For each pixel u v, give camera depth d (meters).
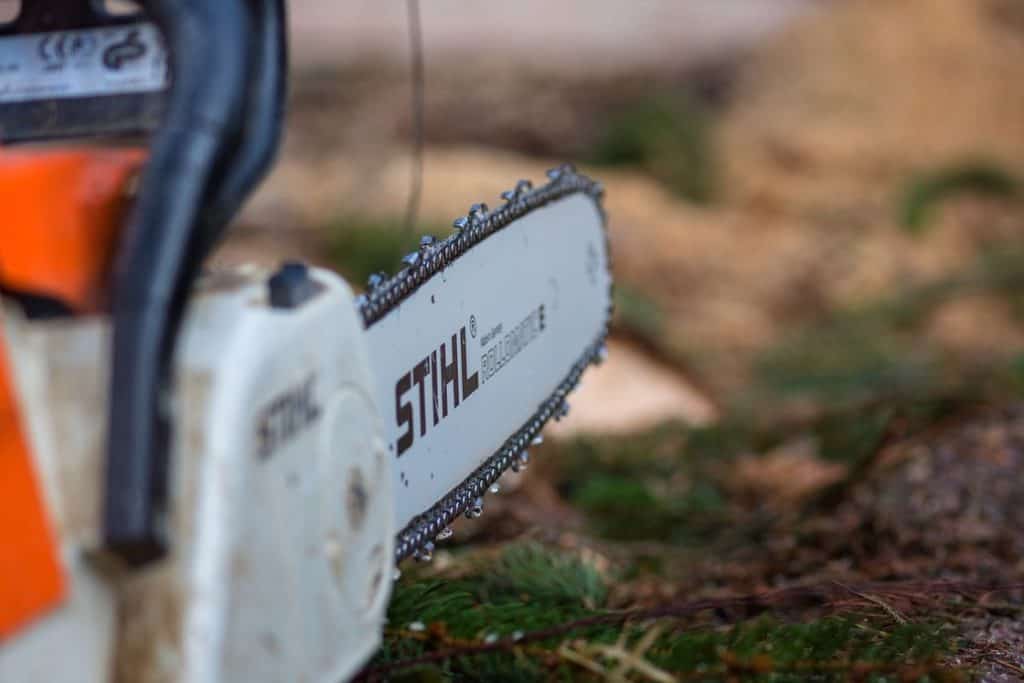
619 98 4.53
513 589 0.87
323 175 3.29
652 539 1.17
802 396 2.07
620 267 3.17
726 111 4.52
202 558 0.59
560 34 5.26
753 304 3.12
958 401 1.37
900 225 3.62
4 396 0.57
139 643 0.60
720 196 3.88
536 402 0.83
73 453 0.59
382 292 0.70
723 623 0.86
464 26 5.33
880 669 0.72
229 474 0.60
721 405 2.16
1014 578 0.94
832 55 4.58
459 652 0.74
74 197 0.60
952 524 1.03
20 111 0.68
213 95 0.62
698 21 5.50
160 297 0.60
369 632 0.65
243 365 0.60
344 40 5.05
